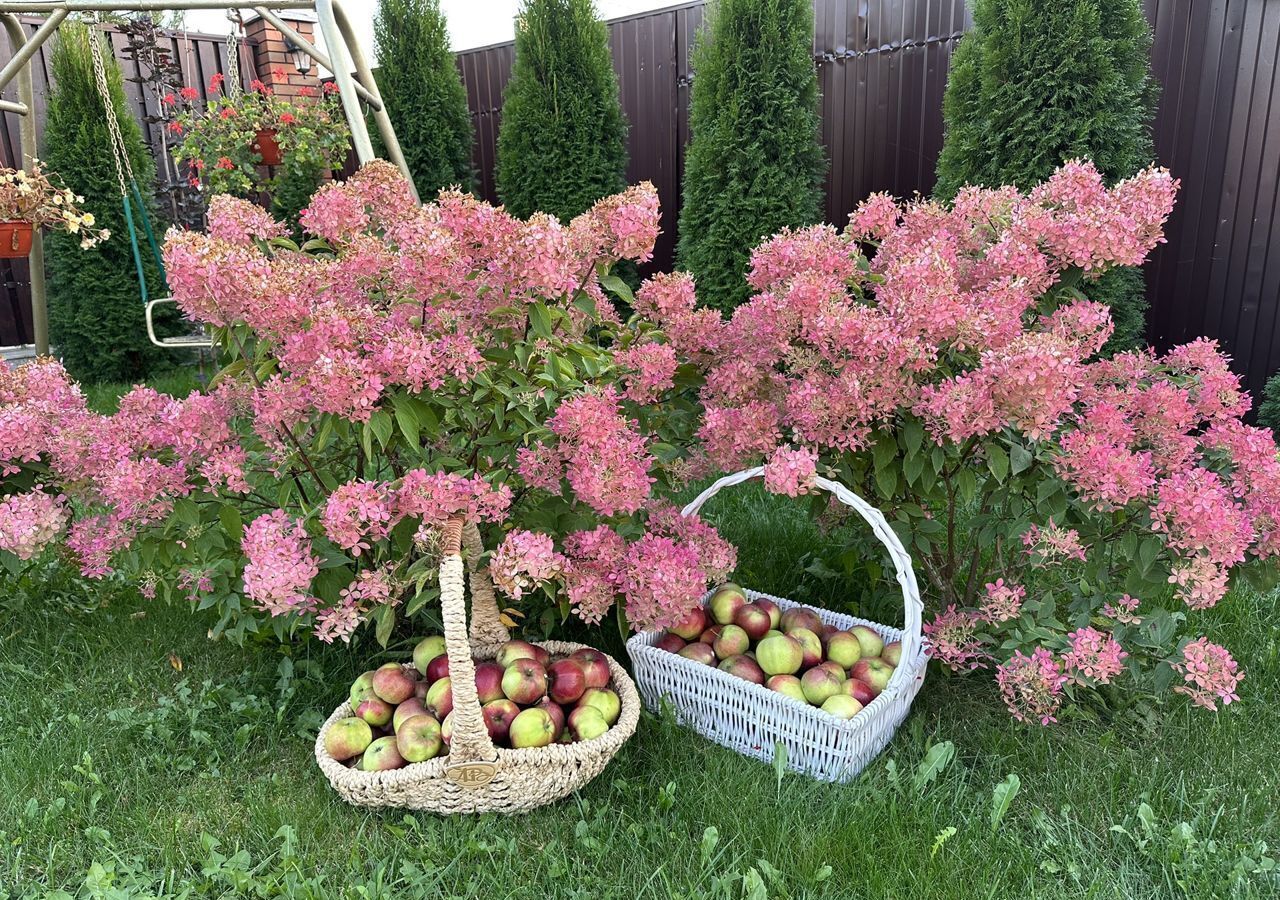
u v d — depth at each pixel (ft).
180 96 18.85
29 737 6.86
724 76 15.02
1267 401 13.67
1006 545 8.43
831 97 16.70
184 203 18.06
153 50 18.01
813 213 15.58
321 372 5.50
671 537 7.23
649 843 5.70
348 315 5.96
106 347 20.47
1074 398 6.40
